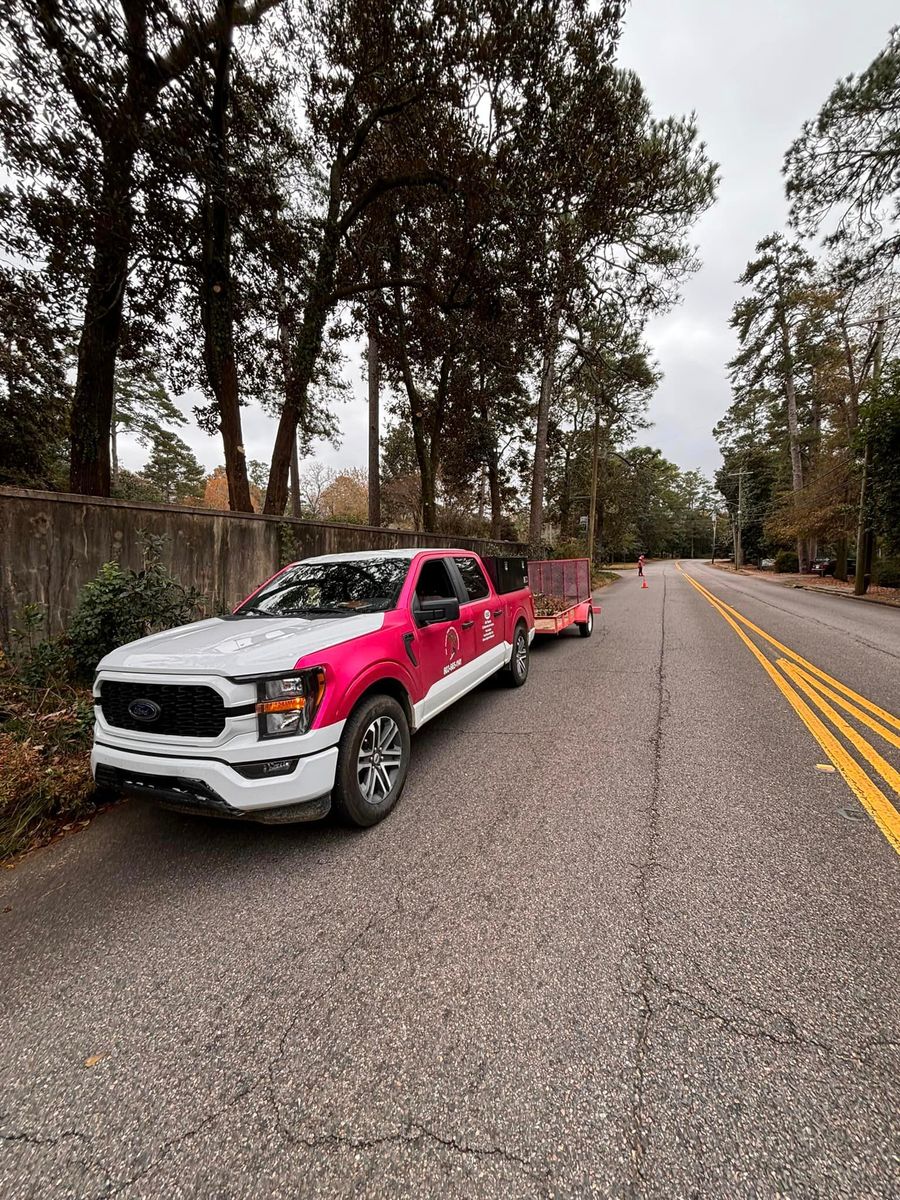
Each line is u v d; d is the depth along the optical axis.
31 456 10.59
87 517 5.45
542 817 3.21
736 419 40.06
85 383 7.07
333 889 2.58
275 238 8.30
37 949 2.24
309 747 2.70
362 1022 1.81
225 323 8.36
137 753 2.76
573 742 4.47
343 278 10.89
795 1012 1.78
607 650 8.47
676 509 83.06
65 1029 1.83
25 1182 1.36
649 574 36.09
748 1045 1.66
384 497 29.14
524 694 6.00
